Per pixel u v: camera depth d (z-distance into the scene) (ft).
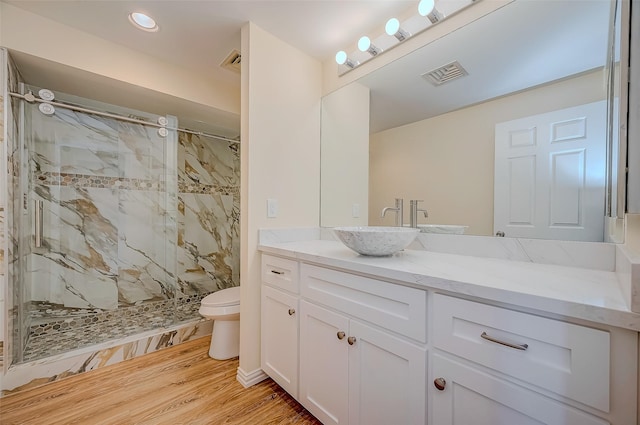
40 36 5.06
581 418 1.94
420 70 4.83
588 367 1.91
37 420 4.21
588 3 3.26
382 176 5.43
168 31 5.49
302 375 4.34
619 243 2.91
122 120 7.39
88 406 4.52
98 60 5.68
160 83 6.52
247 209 5.24
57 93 6.53
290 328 4.58
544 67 3.56
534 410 2.13
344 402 3.63
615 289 2.27
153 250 8.53
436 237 4.59
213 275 10.23
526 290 2.23
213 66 6.84
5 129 4.85
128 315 7.95
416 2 4.68
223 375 5.48
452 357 2.60
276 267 4.95
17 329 5.32
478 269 3.09
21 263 5.61
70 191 7.23
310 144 6.34
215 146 10.25
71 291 7.28
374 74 5.52
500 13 3.94
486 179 4.06
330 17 5.08
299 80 6.09
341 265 3.64
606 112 3.04
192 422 4.21
